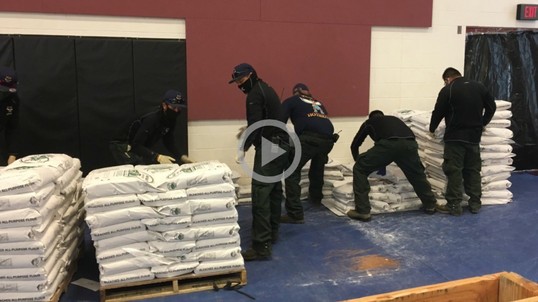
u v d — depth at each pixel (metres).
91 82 4.53
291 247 3.62
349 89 5.36
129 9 4.55
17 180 2.42
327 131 4.24
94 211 2.69
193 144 4.94
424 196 4.38
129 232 2.75
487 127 4.64
